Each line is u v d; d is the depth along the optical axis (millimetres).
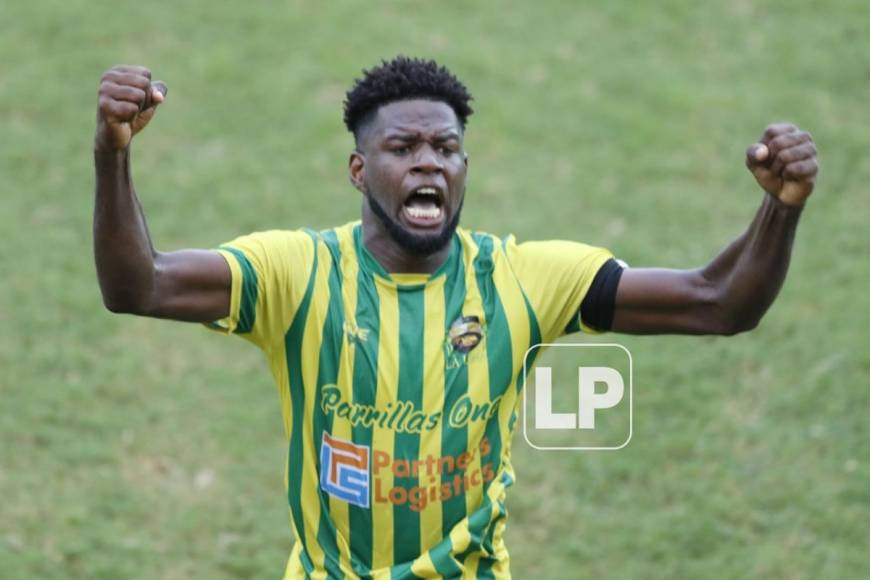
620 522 26641
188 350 31953
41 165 38688
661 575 25281
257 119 41156
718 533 26203
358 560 14875
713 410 29547
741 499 27016
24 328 31984
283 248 14883
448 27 45938
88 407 29625
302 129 40719
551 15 47094
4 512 26312
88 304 33000
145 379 30719
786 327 32000
